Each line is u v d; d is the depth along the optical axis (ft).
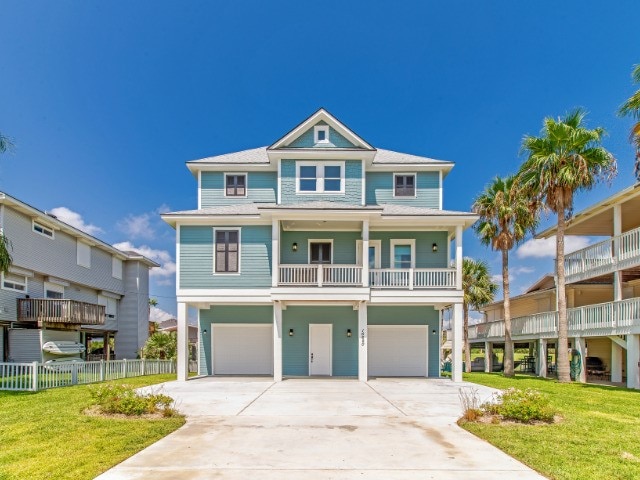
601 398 44.55
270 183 69.67
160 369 74.23
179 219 60.49
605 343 81.00
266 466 21.07
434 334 65.67
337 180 65.16
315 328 65.05
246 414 34.01
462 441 25.76
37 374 46.73
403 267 64.54
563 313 63.98
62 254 84.69
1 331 70.64
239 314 66.03
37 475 19.56
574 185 61.11
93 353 118.52
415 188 69.72
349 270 59.88
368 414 34.14
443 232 65.05
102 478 19.34
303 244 64.28
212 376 63.46
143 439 25.49
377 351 65.41
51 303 73.56
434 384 54.44
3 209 68.44
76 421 30.12
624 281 77.36
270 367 65.26
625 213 72.28
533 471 20.48
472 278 107.45
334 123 65.46
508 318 79.36
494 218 79.77
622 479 19.21
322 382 55.93
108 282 102.32
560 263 63.98
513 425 29.32
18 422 29.94
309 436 26.94
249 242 60.95
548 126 62.44
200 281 60.18
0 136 51.29
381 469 20.71
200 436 26.81
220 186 69.92
